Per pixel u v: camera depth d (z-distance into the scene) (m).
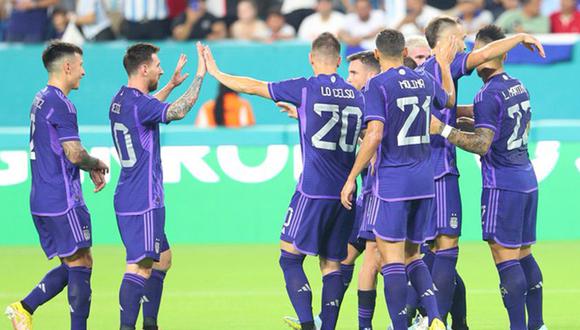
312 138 26.44
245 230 45.91
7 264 41.72
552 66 52.28
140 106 26.30
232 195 45.94
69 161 26.80
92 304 33.94
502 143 26.61
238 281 37.84
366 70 28.84
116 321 31.39
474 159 45.62
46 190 26.75
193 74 52.09
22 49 52.97
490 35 27.80
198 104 52.38
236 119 50.75
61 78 27.00
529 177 27.02
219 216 45.97
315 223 26.56
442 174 27.42
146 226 26.47
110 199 45.66
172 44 52.19
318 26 53.53
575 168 45.72
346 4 55.53
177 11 54.09
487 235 26.97
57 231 26.81
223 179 46.03
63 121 26.48
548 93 52.38
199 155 46.00
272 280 37.97
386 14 52.91
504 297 26.94
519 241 26.88
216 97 50.91
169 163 45.97
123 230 26.69
